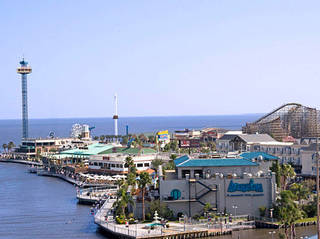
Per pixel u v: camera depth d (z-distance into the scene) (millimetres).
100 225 131250
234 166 138250
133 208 136000
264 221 127812
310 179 170375
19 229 137125
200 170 137875
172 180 134500
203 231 119438
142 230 121562
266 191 134625
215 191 134000
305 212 132625
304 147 194625
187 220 129750
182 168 137375
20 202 182125
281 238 108188
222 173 138000
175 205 134375
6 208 169750
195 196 134000
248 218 132000
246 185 134250
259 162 152500
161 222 125750
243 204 134250
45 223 144375
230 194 134125
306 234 117500
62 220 148375
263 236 117688
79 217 152500
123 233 118688
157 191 143250
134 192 149000
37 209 167375
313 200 138000
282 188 153125
